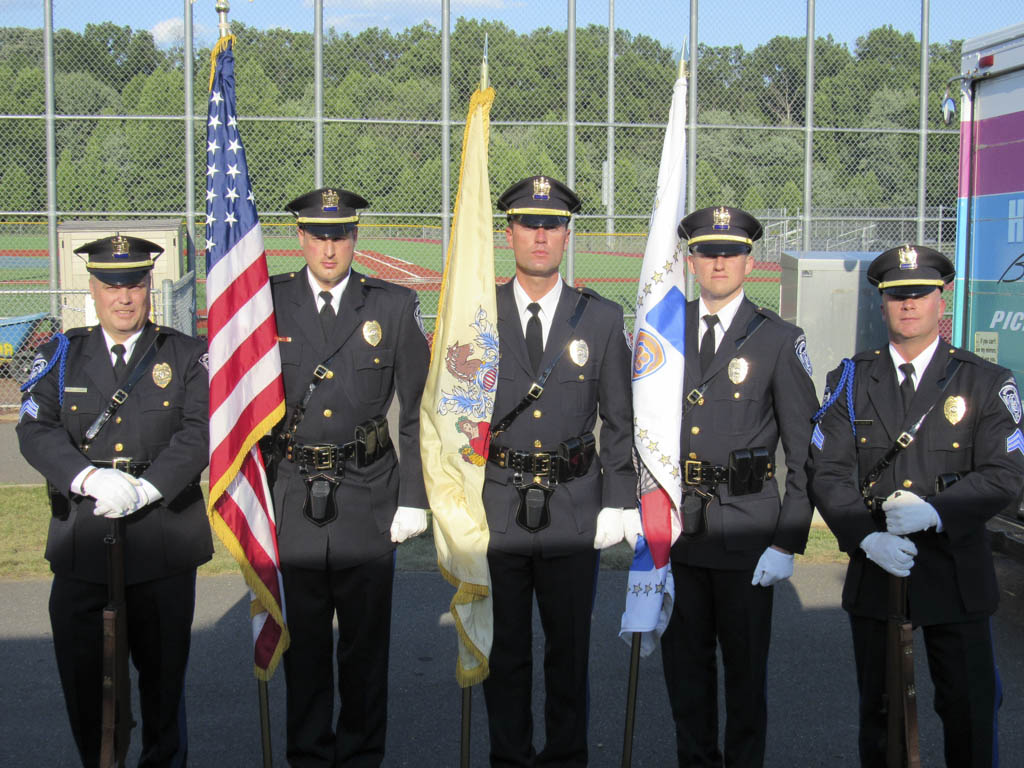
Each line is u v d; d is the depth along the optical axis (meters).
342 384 3.50
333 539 3.46
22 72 12.22
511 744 3.49
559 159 12.65
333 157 12.36
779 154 12.88
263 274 3.54
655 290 3.52
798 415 3.48
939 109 13.18
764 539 3.44
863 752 3.26
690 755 3.54
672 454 3.40
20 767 3.66
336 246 3.50
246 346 3.46
